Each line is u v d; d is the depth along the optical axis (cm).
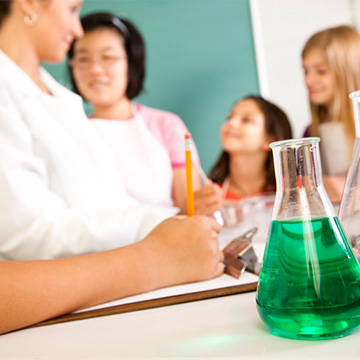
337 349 28
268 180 182
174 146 178
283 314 30
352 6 182
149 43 185
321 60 178
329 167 178
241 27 186
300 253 30
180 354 30
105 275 45
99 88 174
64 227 66
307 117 182
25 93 79
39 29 88
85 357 31
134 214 70
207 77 187
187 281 51
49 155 80
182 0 186
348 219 37
